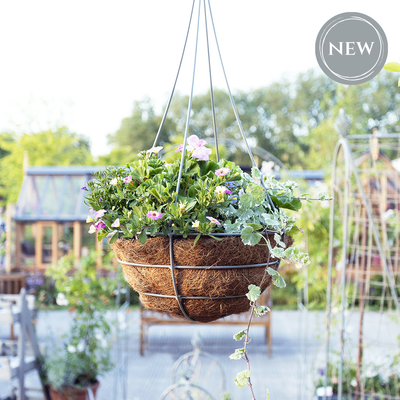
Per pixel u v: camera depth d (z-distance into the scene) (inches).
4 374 124.4
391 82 608.7
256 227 32.9
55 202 375.2
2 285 257.4
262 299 214.4
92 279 154.4
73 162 613.0
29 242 396.5
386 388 120.9
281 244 34.6
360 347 117.1
